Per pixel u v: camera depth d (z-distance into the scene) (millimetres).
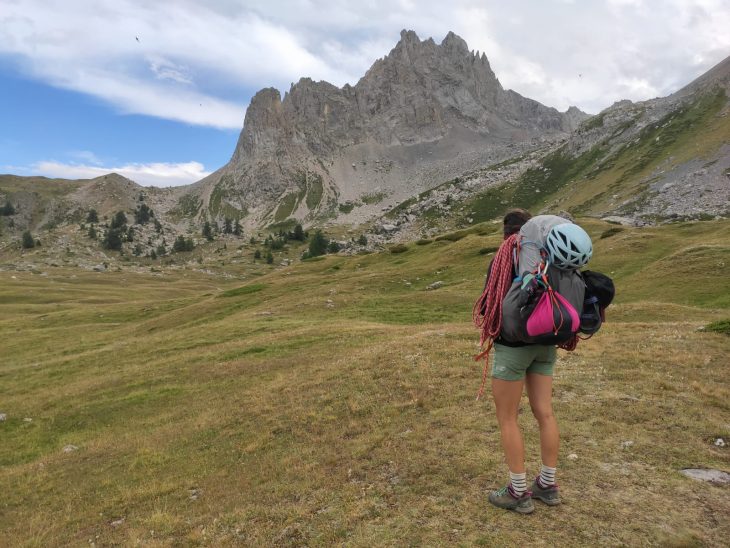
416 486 6551
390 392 12812
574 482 5836
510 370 4871
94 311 70625
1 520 11188
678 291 38844
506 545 4688
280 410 14094
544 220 4562
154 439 15156
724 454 6414
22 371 33969
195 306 59094
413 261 80062
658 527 4734
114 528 8953
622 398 8984
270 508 7176
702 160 161750
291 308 45125
